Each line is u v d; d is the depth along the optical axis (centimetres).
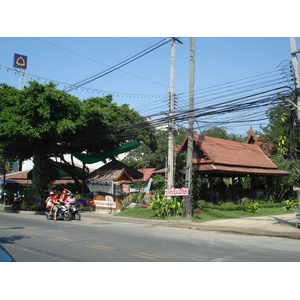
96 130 2347
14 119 1998
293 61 1367
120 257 803
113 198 2325
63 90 2081
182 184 2117
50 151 2589
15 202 2586
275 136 2736
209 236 1251
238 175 2536
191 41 1811
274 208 2525
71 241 1059
